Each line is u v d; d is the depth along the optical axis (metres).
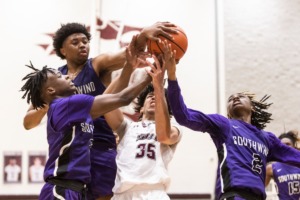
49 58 8.09
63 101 3.68
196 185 7.75
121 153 4.67
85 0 8.29
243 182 3.93
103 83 4.58
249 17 8.60
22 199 7.61
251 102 4.79
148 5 8.38
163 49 3.77
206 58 8.24
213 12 8.38
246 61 8.46
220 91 8.13
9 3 8.24
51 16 8.23
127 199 4.49
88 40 4.74
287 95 8.44
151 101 4.93
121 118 4.79
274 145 4.50
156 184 4.48
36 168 7.72
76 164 3.56
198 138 7.87
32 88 3.91
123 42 8.24
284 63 8.52
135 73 4.42
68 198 3.47
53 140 3.69
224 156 4.08
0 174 7.68
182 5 8.41
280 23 8.63
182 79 8.14
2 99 7.92
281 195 6.46
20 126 7.84
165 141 4.19
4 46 8.09
